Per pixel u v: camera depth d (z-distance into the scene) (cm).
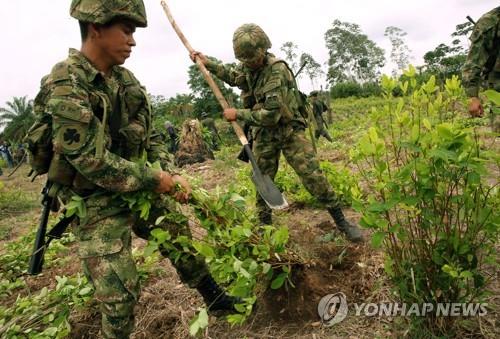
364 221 198
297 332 236
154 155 240
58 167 196
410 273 206
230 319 205
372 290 252
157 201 230
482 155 191
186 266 238
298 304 248
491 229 193
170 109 4088
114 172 190
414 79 212
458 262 200
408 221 206
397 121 204
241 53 303
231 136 2220
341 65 6506
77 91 186
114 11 190
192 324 183
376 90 4188
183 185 218
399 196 190
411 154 207
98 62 201
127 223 210
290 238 328
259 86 317
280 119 323
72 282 311
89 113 185
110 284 196
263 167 347
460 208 196
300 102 334
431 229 202
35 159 199
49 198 220
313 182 325
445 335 204
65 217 212
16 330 263
